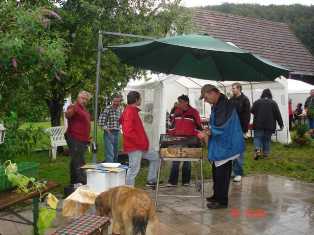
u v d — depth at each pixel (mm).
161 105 11141
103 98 11859
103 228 3717
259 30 23844
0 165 4223
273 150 13227
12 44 5016
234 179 8648
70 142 7746
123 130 7020
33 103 7953
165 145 6777
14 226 5578
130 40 10602
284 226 5848
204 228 5672
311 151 12953
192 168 9906
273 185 8398
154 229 4309
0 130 4750
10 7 5504
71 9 10328
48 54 5480
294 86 18078
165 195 7152
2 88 5883
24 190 4102
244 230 5637
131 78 12203
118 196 4418
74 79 11219
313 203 7062
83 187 5211
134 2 11203
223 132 6359
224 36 22062
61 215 5953
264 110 11297
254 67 6984
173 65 7812
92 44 10414
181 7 12625
